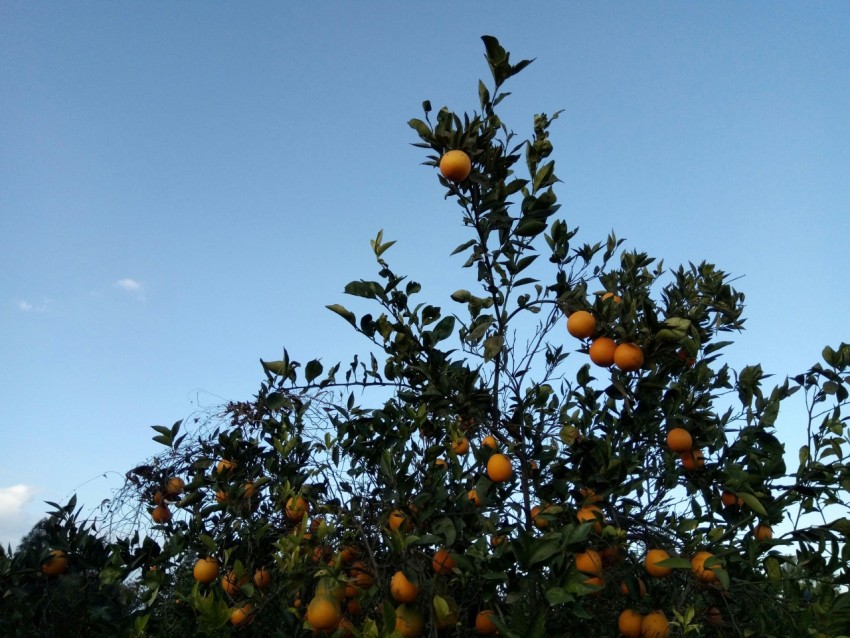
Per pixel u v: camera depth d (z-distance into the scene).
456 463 2.23
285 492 2.17
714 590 1.97
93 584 2.22
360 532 2.05
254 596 2.10
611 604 2.17
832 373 2.30
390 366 2.46
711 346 2.45
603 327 2.13
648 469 2.44
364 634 1.61
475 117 2.18
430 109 2.19
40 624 2.14
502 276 2.30
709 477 2.16
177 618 2.18
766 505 2.07
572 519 1.81
